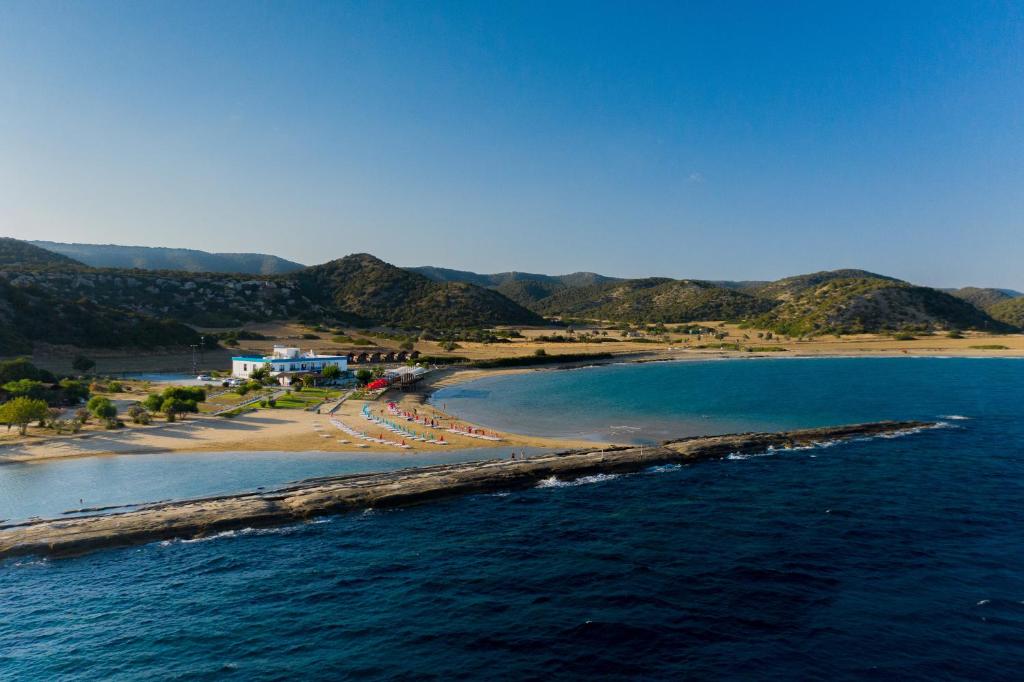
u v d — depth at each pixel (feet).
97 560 130.11
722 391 407.23
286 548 135.54
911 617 102.73
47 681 88.28
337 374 429.79
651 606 107.04
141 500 165.07
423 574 121.39
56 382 344.08
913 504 160.86
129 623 104.42
